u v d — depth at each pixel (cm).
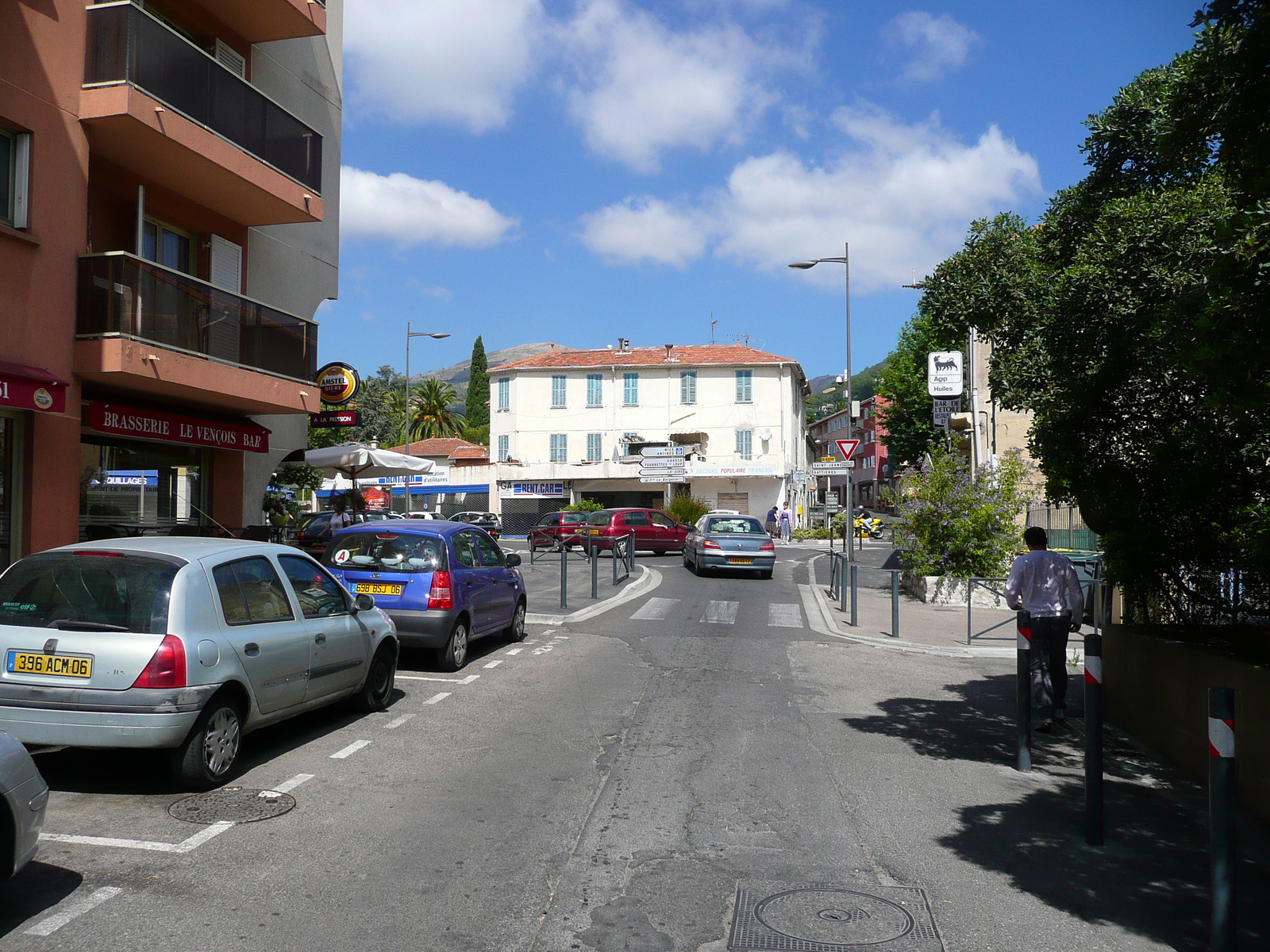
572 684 999
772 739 779
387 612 1023
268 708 664
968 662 1227
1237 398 447
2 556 1087
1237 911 441
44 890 443
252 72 1689
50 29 1127
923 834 552
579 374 5534
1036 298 799
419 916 422
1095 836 539
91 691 568
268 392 1446
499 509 5556
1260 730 599
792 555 3381
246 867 476
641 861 497
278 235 1770
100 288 1179
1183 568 777
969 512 1886
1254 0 457
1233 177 543
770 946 400
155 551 622
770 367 5456
